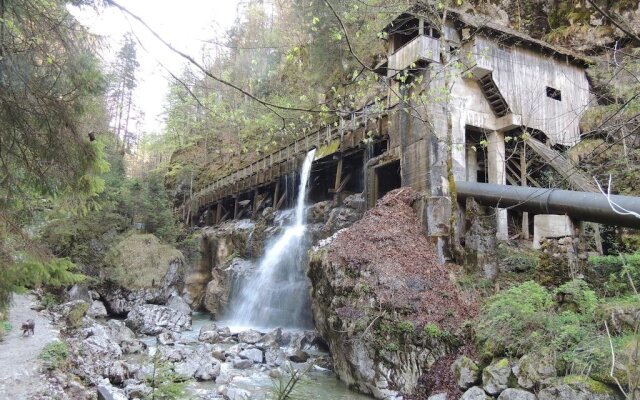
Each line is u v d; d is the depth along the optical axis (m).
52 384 9.33
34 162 5.81
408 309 11.54
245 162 35.66
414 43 16.30
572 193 11.55
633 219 10.02
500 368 8.81
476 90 17.06
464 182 14.75
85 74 5.79
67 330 15.14
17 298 18.55
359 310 11.93
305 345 16.11
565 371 7.90
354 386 11.70
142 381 11.53
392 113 17.23
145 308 20.58
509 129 17.02
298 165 24.97
